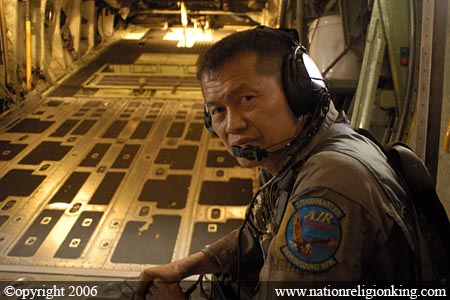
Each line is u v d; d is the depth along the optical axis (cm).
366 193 103
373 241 103
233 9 1296
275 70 115
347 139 121
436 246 117
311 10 661
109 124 603
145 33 1269
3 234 350
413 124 384
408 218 112
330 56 544
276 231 128
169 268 164
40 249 331
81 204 402
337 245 100
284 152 126
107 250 332
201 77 123
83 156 506
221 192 429
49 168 475
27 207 395
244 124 117
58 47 857
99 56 1001
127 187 436
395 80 418
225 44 117
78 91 762
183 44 1131
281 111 117
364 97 432
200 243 345
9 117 602
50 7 824
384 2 406
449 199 269
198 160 500
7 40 642
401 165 123
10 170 467
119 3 1243
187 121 616
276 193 142
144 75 857
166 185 441
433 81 288
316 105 121
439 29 282
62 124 601
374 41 425
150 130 583
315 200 104
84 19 1036
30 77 712
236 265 169
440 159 285
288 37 123
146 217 382
